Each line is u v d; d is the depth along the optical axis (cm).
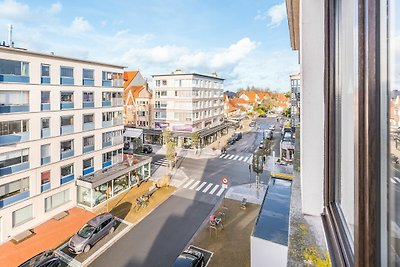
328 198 161
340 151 149
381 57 75
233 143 3959
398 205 72
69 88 1673
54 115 1583
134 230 1423
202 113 3853
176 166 2708
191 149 3503
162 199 1839
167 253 1223
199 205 1744
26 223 1429
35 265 1062
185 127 3591
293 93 3475
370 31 76
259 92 10281
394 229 74
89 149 1836
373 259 79
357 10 82
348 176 129
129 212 1638
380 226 78
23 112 1412
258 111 7638
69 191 1688
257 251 702
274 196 980
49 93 1547
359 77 80
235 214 1606
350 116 124
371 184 78
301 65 188
